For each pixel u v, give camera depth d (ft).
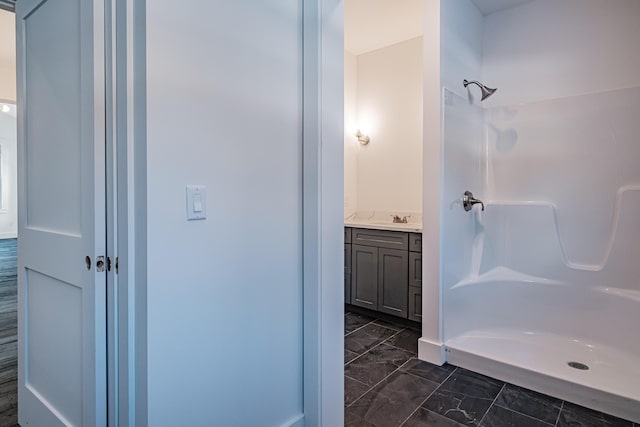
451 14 7.84
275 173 4.53
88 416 3.81
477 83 8.31
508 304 8.21
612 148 7.79
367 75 12.19
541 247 8.59
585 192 8.11
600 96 7.91
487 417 5.58
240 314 4.17
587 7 8.18
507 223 9.07
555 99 8.47
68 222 4.14
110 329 3.70
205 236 3.77
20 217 5.19
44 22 4.52
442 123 7.45
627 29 7.75
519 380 6.48
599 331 7.30
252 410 4.35
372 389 6.41
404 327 9.55
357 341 8.61
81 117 3.80
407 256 9.33
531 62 8.91
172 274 3.50
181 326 3.59
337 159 4.98
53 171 4.42
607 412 5.61
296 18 4.73
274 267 4.57
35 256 4.83
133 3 3.34
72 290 4.11
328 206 4.86
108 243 3.66
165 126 3.40
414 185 11.16
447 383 6.61
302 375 5.00
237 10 4.02
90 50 3.57
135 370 3.47
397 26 10.39
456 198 8.10
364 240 10.24
